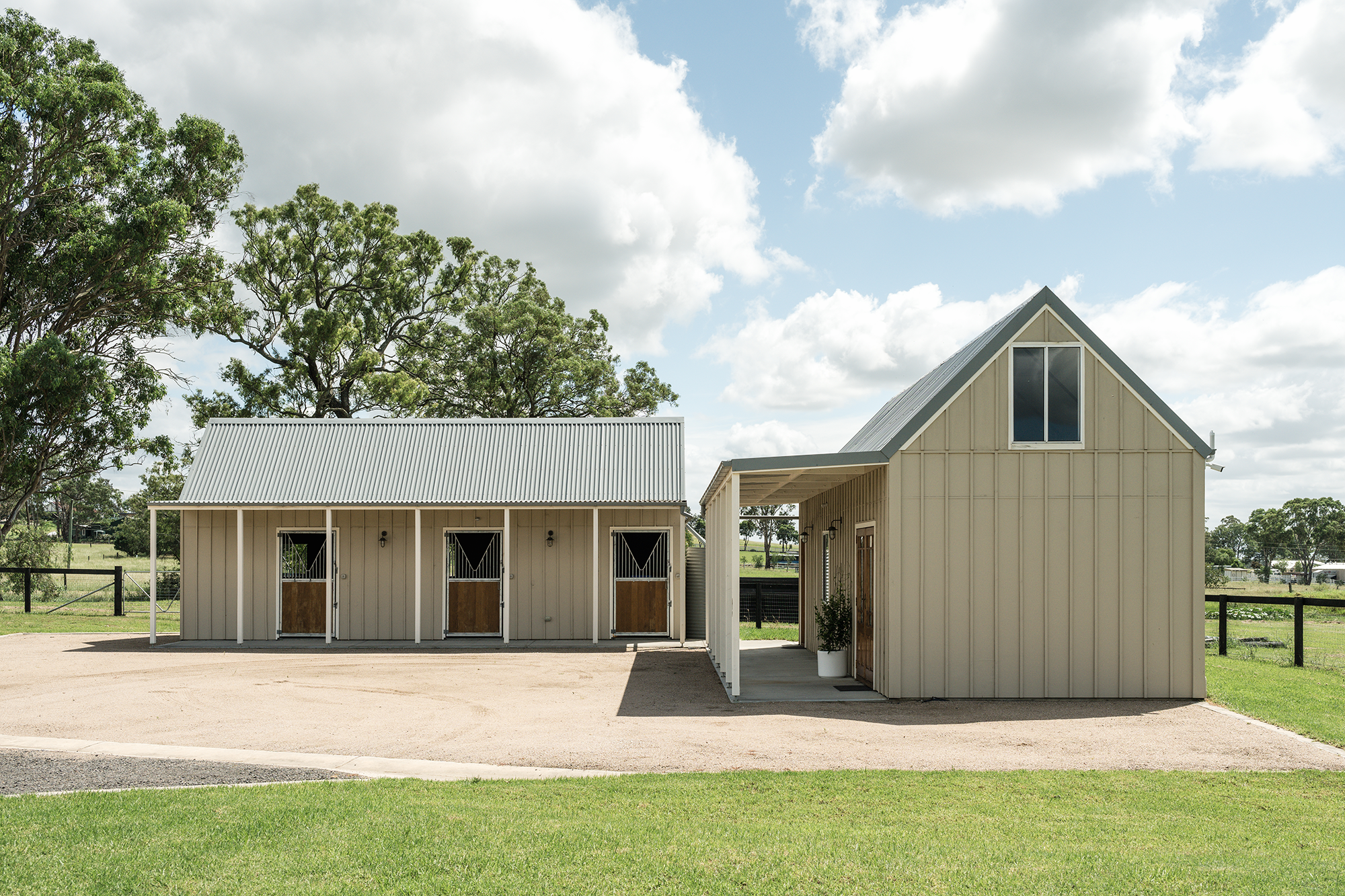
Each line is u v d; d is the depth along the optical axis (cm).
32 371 2278
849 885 475
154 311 2602
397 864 504
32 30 2500
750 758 803
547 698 1148
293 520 1881
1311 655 1694
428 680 1312
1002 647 1112
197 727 955
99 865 501
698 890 470
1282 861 513
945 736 900
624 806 631
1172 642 1112
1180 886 469
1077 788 691
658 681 1305
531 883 478
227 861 508
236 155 2684
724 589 1322
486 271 4047
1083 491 1121
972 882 477
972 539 1117
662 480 1909
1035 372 1134
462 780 719
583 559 1884
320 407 3541
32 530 3297
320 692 1202
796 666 1485
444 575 1875
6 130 2334
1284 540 8438
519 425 2011
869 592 1264
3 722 988
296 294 3525
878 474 1185
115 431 2619
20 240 2480
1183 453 1127
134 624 2205
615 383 3859
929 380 1478
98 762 788
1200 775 735
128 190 2516
